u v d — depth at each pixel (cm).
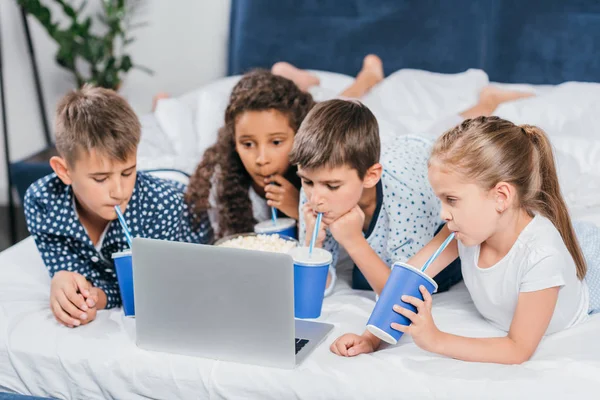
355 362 130
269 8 299
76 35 291
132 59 322
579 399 118
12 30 319
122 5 294
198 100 257
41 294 162
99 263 164
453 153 127
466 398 120
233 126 174
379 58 294
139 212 161
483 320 147
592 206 196
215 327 131
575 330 140
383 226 163
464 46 289
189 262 128
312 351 135
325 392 125
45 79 325
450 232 146
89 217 160
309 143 144
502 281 136
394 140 185
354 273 166
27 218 159
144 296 133
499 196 129
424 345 128
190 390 132
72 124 143
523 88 273
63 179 151
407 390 123
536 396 119
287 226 171
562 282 129
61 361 138
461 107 260
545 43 283
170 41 318
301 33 298
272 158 171
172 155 227
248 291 126
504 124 134
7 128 332
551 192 138
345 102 151
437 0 287
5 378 142
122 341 140
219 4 311
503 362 128
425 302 126
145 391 135
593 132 228
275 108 168
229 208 183
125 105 151
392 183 160
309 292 146
